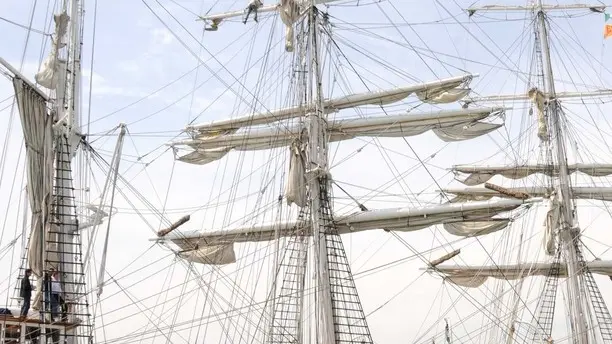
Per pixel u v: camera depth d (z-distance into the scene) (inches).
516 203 1646.2
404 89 1734.7
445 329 1887.3
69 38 1283.2
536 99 2034.9
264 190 1665.8
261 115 1739.7
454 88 1748.3
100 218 1349.7
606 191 2066.9
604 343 1958.7
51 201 1205.1
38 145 1203.9
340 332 1499.8
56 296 1142.3
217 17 1774.1
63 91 1263.5
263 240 1699.1
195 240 1723.7
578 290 1898.4
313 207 1562.5
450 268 2031.3
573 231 1950.1
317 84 1642.5
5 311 1111.6
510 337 1930.4
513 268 2031.3
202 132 1820.9
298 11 1621.6
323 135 1625.2
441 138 1755.7
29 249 1160.2
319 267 1520.7
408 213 1630.2
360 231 1649.9
